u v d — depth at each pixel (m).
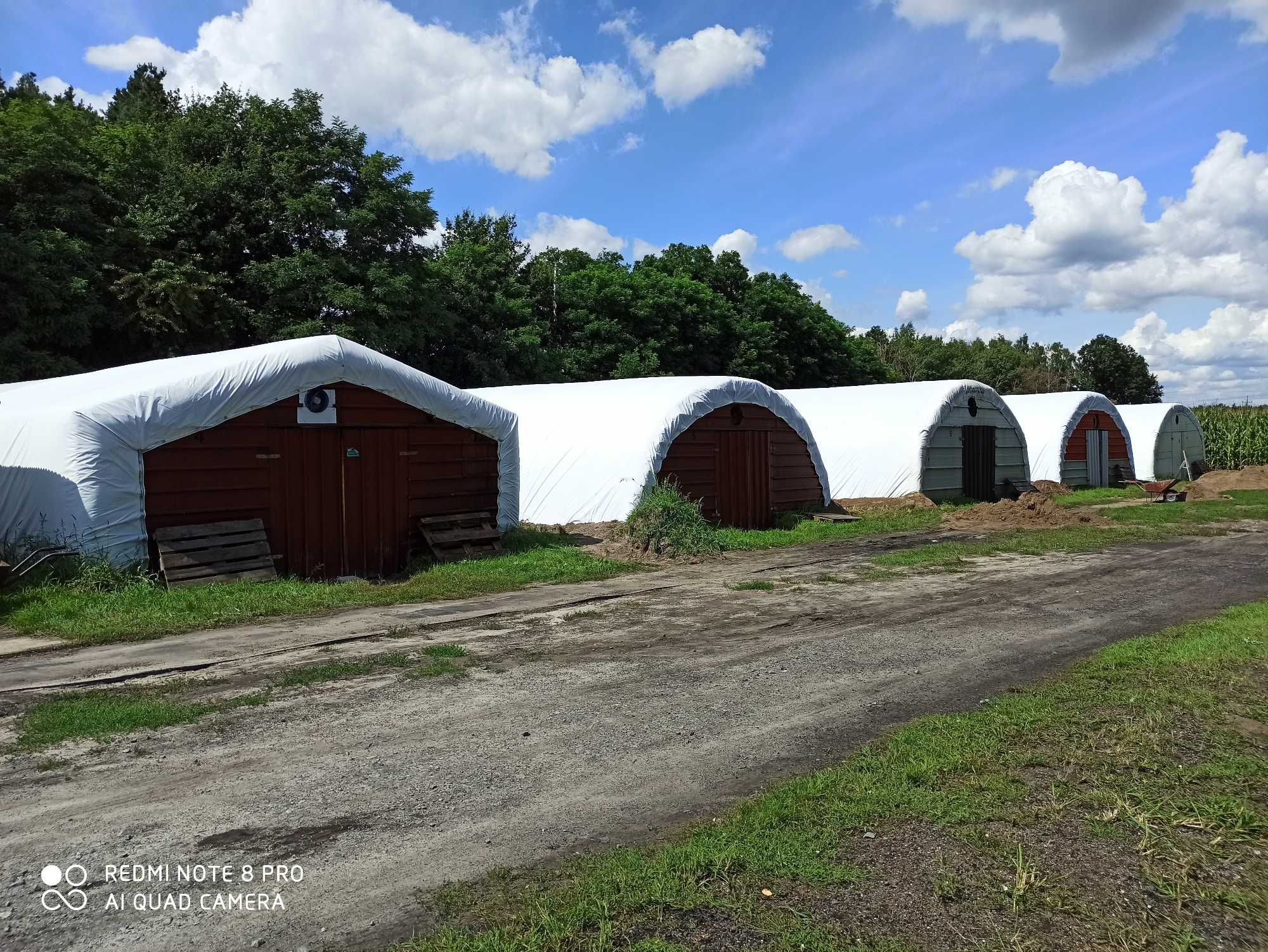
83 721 5.65
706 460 17.27
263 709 6.02
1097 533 16.36
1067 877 3.71
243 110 27.31
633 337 39.69
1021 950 3.19
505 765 5.02
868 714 5.94
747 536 16.09
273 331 23.97
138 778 4.79
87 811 4.38
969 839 4.01
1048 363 85.06
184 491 10.63
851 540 16.17
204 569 10.42
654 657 7.55
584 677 6.88
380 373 12.59
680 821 4.28
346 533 12.31
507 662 7.33
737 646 7.96
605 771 4.93
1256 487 27.23
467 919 3.40
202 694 6.34
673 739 5.45
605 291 39.25
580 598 10.40
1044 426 28.70
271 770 4.92
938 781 4.67
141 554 10.21
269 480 11.46
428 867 3.82
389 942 3.26
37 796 4.55
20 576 9.49
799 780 4.69
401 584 11.20
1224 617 8.91
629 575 12.30
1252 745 5.15
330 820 4.30
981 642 8.06
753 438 18.38
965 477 23.55
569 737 5.50
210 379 10.84
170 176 24.64
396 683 6.66
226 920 3.41
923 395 23.22
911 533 17.11
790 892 3.56
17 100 25.03
